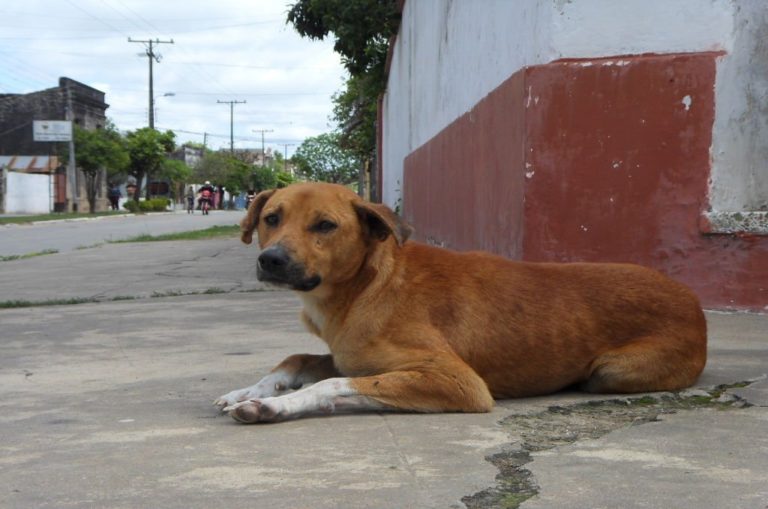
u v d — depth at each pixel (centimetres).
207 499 254
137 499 256
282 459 295
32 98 5319
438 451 303
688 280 654
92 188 5184
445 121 1241
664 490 258
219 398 388
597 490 258
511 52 798
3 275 1234
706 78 641
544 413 369
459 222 1093
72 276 1184
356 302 375
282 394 396
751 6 625
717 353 497
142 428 352
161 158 5638
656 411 374
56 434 345
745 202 641
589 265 421
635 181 665
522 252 707
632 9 662
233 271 1198
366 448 307
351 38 1956
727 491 256
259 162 12088
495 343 381
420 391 354
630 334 403
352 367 375
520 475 276
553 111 684
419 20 1567
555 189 689
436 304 376
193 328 676
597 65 670
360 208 373
